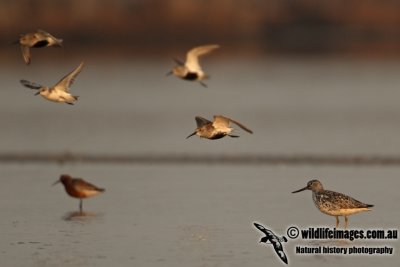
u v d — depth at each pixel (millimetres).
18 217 22922
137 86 62125
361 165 31922
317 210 23656
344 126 42469
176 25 103438
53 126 42875
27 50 20438
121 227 21703
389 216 22797
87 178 29266
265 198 25422
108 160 33281
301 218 22641
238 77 68375
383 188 27031
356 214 23016
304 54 90625
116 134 40156
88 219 22672
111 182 28484
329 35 107688
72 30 100312
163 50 96625
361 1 110875
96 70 73938
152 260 18781
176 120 45156
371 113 47344
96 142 37781
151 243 20188
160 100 54344
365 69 73312
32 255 19172
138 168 31469
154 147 36281
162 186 27641
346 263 18734
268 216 22891
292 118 45656
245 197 25641
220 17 104938
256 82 64875
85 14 101438
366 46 101500
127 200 25250
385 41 107375
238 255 19234
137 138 38875
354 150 35375
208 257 19031
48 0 99688
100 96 56312
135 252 19406
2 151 35219
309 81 64875
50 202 25031
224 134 19016
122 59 85000
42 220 22547
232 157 33844
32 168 31484
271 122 44188
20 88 59281
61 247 19844
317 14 108375
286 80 65812
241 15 105062
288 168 31375
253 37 105375
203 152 35062
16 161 33000
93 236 20812
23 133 40500
